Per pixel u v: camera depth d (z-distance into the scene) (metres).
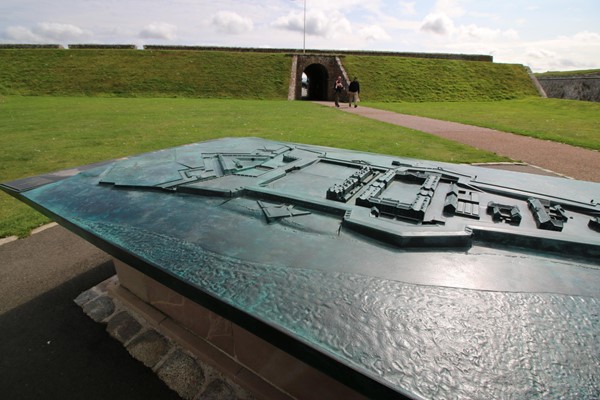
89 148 7.23
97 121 10.94
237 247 1.55
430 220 1.67
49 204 2.10
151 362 2.09
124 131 9.19
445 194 2.06
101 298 2.64
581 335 1.07
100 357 2.14
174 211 1.96
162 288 2.24
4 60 21.64
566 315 1.15
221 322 1.94
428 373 0.93
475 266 1.42
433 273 1.37
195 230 1.72
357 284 1.29
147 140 8.02
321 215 1.86
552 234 1.56
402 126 10.73
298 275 1.34
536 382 0.91
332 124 10.92
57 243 3.55
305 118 12.40
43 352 2.18
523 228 1.63
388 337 1.05
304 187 2.19
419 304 1.19
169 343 2.21
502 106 18.20
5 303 2.63
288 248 1.54
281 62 24.12
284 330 1.06
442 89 22.94
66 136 8.48
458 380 0.91
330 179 2.38
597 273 1.39
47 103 15.99
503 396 0.87
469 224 1.66
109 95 19.73
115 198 2.18
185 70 22.69
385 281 1.31
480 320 1.13
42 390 1.93
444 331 1.08
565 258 1.50
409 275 1.35
